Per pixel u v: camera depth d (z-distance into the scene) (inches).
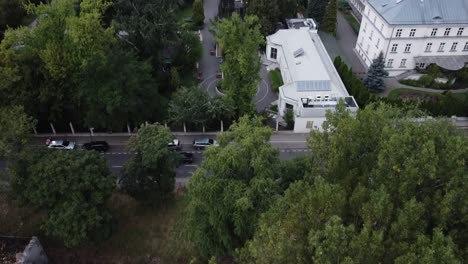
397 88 3019.2
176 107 2445.9
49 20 2213.3
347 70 2918.3
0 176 1865.2
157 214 2079.2
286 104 2647.6
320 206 1148.5
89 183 1717.5
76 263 1961.1
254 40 2324.1
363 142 1405.0
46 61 2181.3
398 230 1106.7
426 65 3061.0
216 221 1518.2
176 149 2397.9
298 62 2864.2
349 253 1019.3
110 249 1975.9
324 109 2486.5
